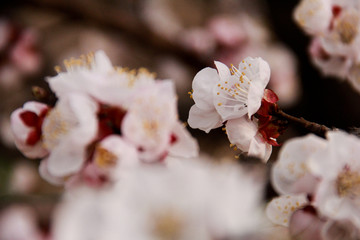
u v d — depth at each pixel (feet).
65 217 0.83
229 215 0.84
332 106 1.95
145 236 0.83
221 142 1.94
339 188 0.94
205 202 0.84
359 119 1.90
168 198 0.84
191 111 1.02
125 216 0.83
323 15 1.21
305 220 0.95
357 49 1.22
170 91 0.97
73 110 0.96
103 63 1.01
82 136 0.95
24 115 1.01
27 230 0.98
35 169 1.89
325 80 1.97
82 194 0.85
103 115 0.97
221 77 1.02
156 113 0.96
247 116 1.02
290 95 2.05
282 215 0.96
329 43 1.23
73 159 0.97
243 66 1.03
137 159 0.95
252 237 0.85
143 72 1.00
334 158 0.93
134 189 0.84
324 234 0.94
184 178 0.84
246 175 0.87
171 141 0.97
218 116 1.02
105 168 0.95
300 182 0.94
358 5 1.22
